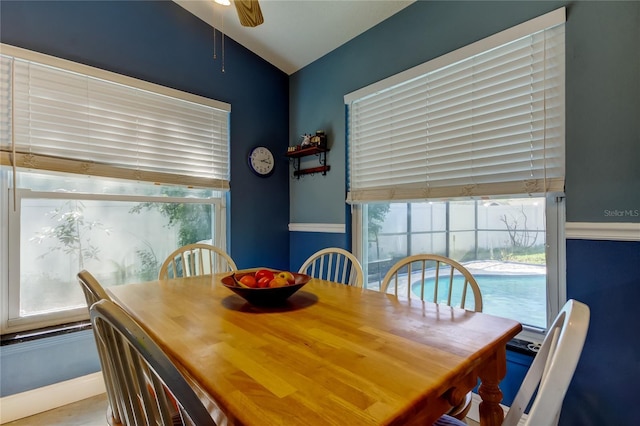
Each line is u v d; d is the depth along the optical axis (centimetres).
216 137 268
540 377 79
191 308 121
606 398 137
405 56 217
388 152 232
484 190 180
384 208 250
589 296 142
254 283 129
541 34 158
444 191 199
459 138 192
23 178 194
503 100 173
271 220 302
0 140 179
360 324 103
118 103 220
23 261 194
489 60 178
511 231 181
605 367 137
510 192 169
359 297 138
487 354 85
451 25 192
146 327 101
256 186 293
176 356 80
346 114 261
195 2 241
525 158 165
